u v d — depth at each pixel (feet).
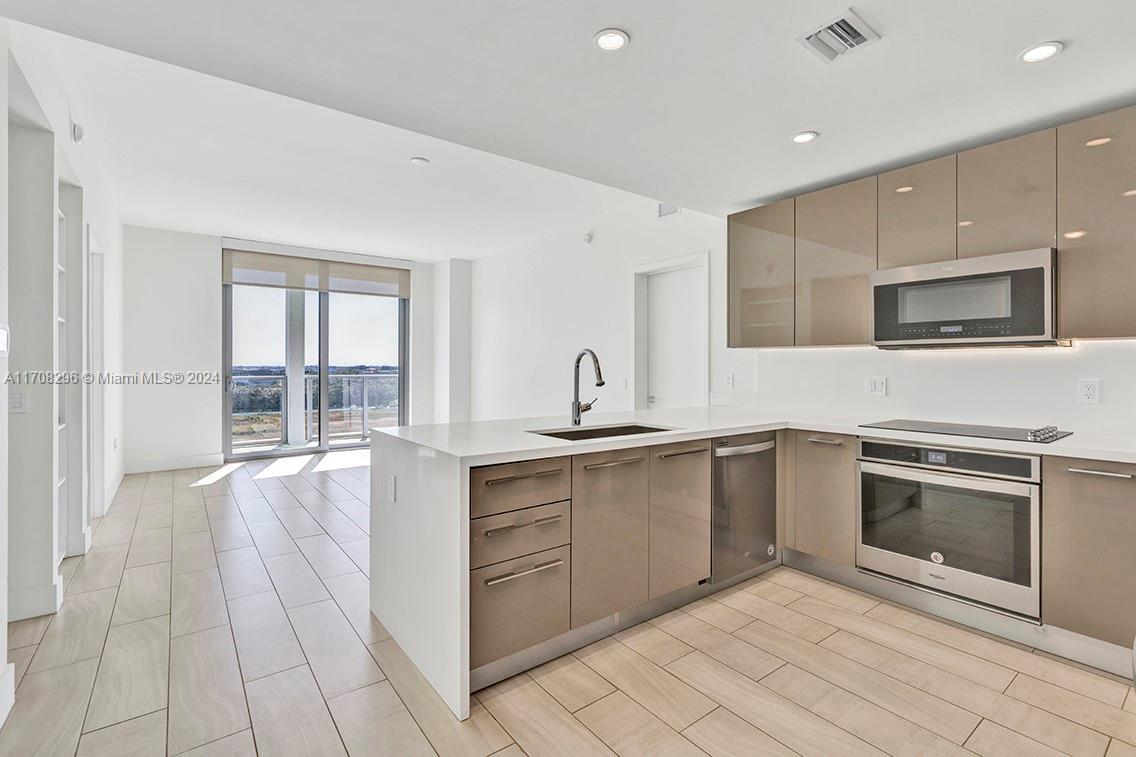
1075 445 6.86
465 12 5.35
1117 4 5.21
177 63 6.24
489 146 8.73
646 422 9.66
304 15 5.36
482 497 6.18
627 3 5.24
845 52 6.07
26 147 8.30
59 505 10.50
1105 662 6.75
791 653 7.25
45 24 5.46
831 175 9.91
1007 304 7.65
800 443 9.87
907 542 8.43
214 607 8.59
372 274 23.45
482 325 23.34
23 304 8.26
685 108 7.41
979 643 7.48
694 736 5.64
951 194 8.30
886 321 8.98
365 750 5.41
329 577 9.84
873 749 5.43
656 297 15.44
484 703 6.20
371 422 23.89
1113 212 6.86
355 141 11.40
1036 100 7.14
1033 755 5.35
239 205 15.94
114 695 6.27
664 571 8.16
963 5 5.25
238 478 17.81
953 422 9.28
